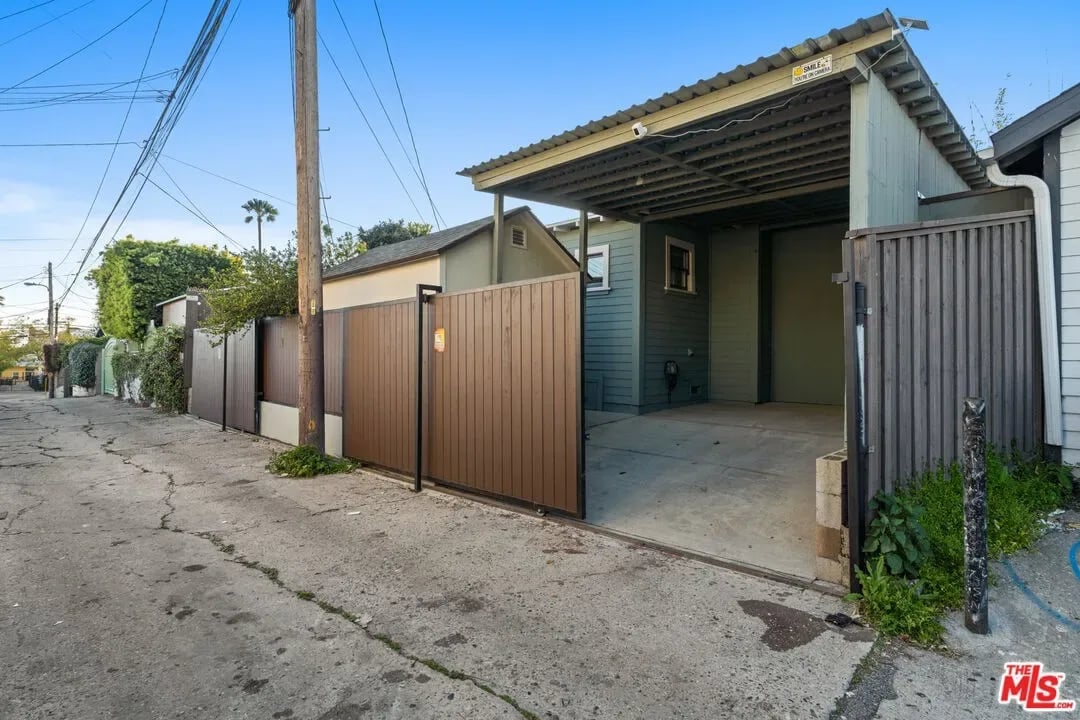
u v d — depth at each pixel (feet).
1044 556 12.02
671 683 8.21
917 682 8.14
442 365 19.58
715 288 38.06
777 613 10.28
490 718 7.50
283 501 18.57
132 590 11.57
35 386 120.06
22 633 9.75
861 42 14.43
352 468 23.26
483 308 18.01
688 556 13.16
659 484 18.85
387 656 9.03
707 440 24.67
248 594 11.38
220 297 33.09
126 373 61.21
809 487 17.62
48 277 97.19
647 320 33.50
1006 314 15.29
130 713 7.59
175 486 20.85
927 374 12.52
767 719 7.40
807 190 27.22
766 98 16.46
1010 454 15.14
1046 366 16.26
